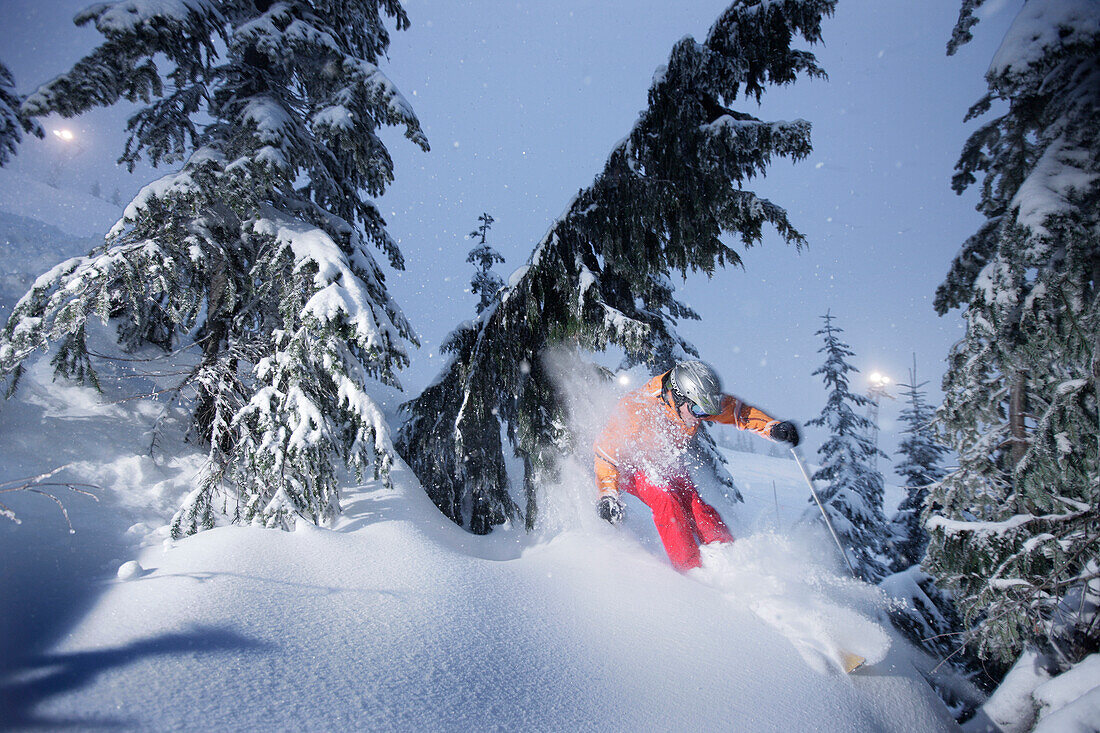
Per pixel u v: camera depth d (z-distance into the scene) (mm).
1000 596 2506
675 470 3229
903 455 8352
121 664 1415
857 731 1763
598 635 2062
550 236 3309
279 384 2840
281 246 3070
